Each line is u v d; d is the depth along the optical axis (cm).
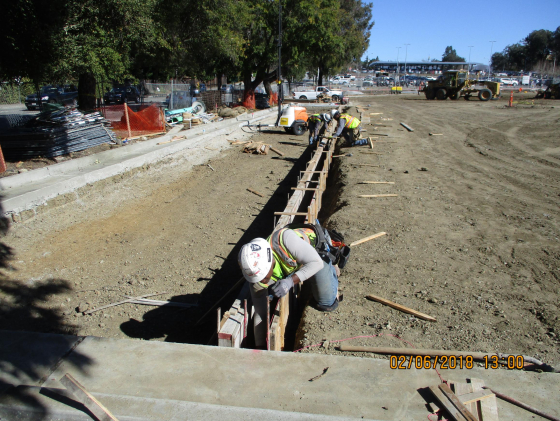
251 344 402
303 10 2456
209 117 1958
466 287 427
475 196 767
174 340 462
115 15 1130
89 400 251
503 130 1595
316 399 258
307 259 308
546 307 382
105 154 1090
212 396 263
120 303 527
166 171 1152
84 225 776
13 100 2855
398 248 532
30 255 647
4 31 808
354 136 1327
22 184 835
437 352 305
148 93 2238
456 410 242
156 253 672
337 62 4178
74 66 1054
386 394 262
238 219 823
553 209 679
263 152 1412
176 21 1527
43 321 490
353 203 727
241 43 2109
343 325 365
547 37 8438
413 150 1234
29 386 273
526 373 280
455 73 3409
